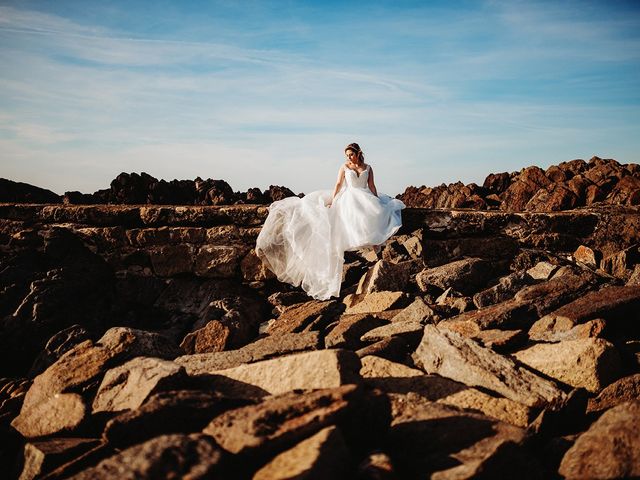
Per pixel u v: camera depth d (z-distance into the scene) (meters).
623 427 3.14
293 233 7.57
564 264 7.75
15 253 8.18
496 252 8.17
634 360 4.66
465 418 3.53
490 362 4.41
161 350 5.42
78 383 4.73
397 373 4.48
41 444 3.91
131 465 2.65
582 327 4.88
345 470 2.83
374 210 7.48
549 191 10.55
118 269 8.36
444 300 6.67
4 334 6.96
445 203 12.33
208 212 8.31
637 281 6.50
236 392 4.22
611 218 8.18
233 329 6.57
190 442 2.84
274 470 2.76
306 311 6.84
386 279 7.20
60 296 7.48
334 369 3.83
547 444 3.56
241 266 8.12
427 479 3.00
